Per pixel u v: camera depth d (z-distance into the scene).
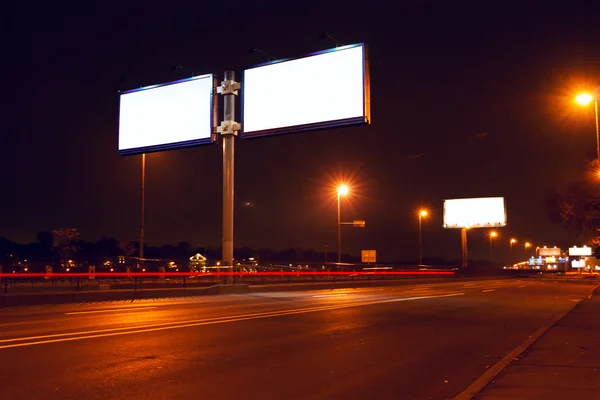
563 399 6.82
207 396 7.23
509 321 16.80
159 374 8.38
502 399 6.86
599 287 42.66
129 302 21.97
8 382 7.67
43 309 18.33
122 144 32.16
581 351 10.56
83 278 35.25
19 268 31.45
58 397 6.95
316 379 8.42
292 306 20.52
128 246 79.50
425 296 28.36
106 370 8.55
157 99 31.23
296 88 28.05
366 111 26.33
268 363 9.52
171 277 40.22
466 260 90.19
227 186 28.77
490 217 89.38
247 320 15.56
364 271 47.44
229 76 29.20
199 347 10.82
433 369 9.41
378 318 16.81
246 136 29.02
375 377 8.70
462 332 14.09
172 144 30.34
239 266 31.94
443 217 92.56
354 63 26.80
